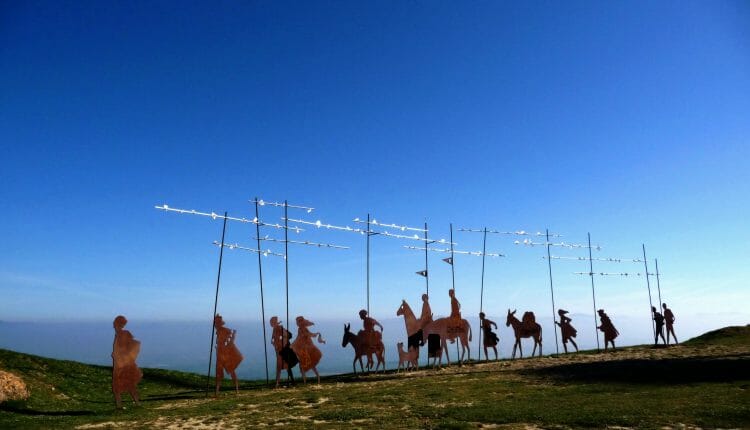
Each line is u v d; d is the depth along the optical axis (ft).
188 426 49.90
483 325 110.52
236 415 54.80
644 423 40.73
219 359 77.82
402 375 89.81
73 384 78.64
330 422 48.16
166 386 91.91
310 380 94.22
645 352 107.55
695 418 41.45
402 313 100.07
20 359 83.30
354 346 97.76
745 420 40.09
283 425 47.93
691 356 91.76
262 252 87.10
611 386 61.21
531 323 112.68
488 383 71.26
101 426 51.42
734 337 119.75
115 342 65.10
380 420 47.70
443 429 42.78
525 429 41.73
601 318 121.80
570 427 41.68
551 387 64.34
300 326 87.51
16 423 53.88
